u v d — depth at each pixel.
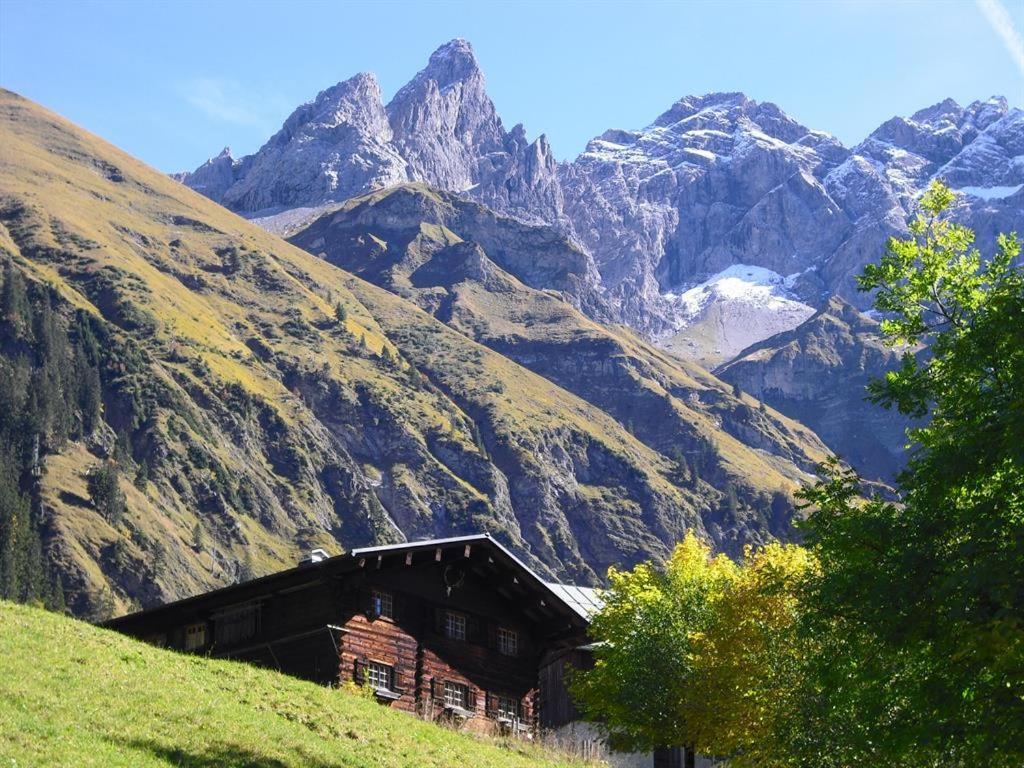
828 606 32.62
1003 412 30.28
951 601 29.50
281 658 55.09
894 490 32.91
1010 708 27.94
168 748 34.53
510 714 58.78
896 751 30.47
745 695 46.34
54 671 37.84
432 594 57.88
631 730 57.56
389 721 45.25
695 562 61.44
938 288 39.50
